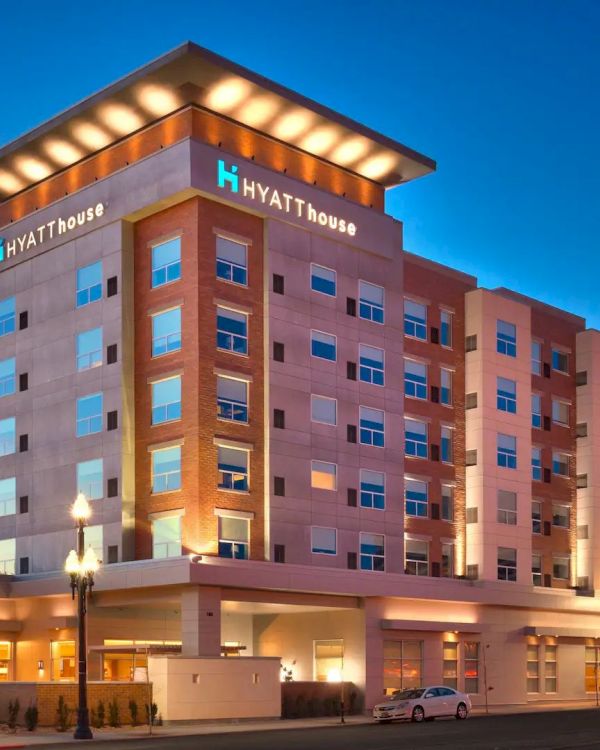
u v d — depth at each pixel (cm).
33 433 5762
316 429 5469
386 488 5778
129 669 5175
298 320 5469
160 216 5341
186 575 4559
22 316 5950
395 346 5975
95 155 5738
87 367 5500
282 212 5456
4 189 6144
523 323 6775
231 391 5175
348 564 5494
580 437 7206
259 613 5634
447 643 5747
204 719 4272
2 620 5356
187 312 5125
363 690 5166
